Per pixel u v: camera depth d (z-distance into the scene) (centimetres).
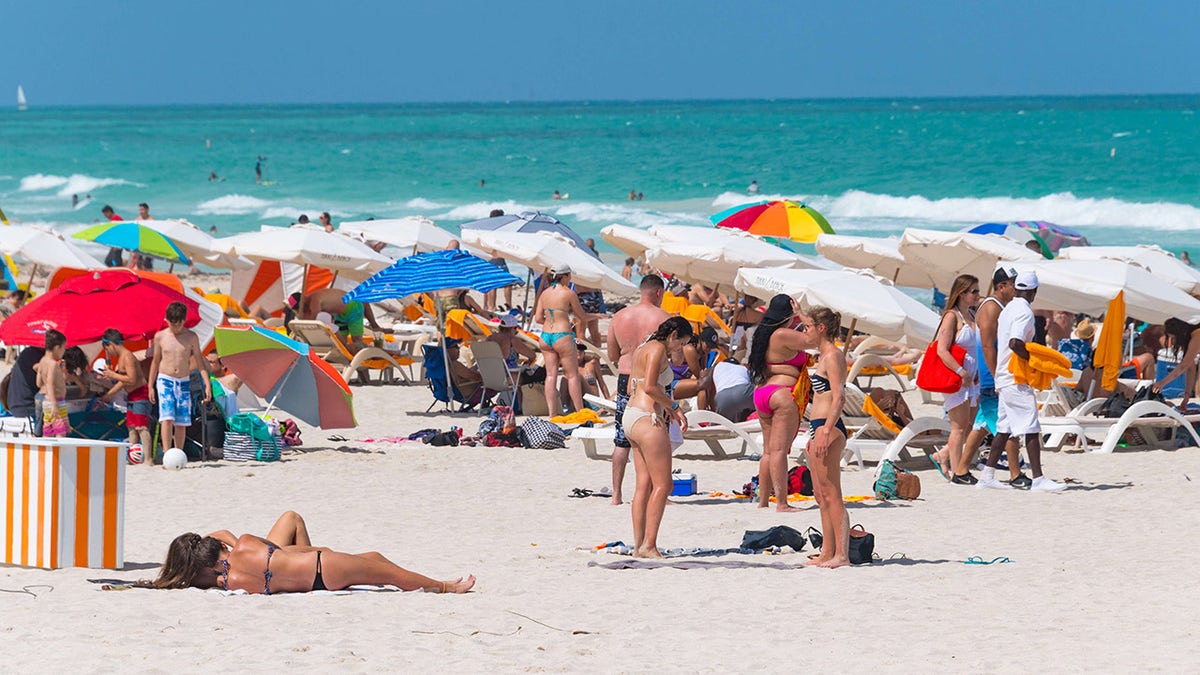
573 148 18425
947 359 2523
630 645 1354
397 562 1856
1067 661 1277
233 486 2548
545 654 1312
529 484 2594
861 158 14650
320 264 4384
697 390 2823
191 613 1473
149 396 2770
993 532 2095
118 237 4947
